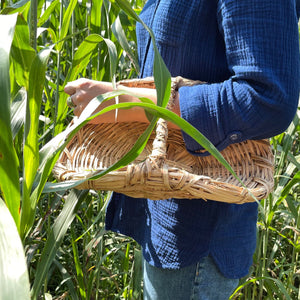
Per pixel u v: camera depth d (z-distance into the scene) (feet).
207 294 3.28
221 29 2.78
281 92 2.58
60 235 3.26
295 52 2.68
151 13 3.18
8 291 1.24
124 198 3.69
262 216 5.13
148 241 3.41
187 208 3.13
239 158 3.01
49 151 2.45
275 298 6.40
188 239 3.17
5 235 1.43
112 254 6.06
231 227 3.23
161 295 3.40
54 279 6.03
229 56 2.73
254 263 5.46
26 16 3.38
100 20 4.51
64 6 4.77
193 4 2.85
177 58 2.98
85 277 4.84
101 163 3.13
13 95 3.35
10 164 1.83
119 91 2.07
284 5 2.62
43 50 2.14
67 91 2.81
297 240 5.47
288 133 5.04
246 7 2.59
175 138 3.37
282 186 5.35
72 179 2.52
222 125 2.71
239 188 2.55
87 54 3.62
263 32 2.58
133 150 2.18
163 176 2.45
